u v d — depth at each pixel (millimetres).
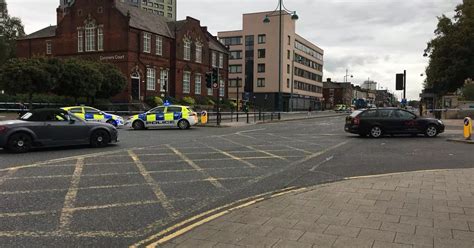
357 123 19078
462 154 12617
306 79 100000
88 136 13922
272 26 84062
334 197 6699
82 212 6168
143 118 25062
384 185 7598
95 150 13320
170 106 25766
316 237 4766
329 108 121562
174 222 5703
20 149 12594
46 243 4844
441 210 5859
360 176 8867
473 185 7555
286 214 5734
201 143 15953
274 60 83875
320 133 22047
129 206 6527
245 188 7855
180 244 4621
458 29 36406
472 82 44875
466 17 36312
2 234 5156
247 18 86750
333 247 4438
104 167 10000
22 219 5793
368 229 5027
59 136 13273
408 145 15461
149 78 50719
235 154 12680
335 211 5863
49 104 38688
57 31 52250
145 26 50594
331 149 14211
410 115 19234
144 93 49625
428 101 53844
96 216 5973
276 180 8625
